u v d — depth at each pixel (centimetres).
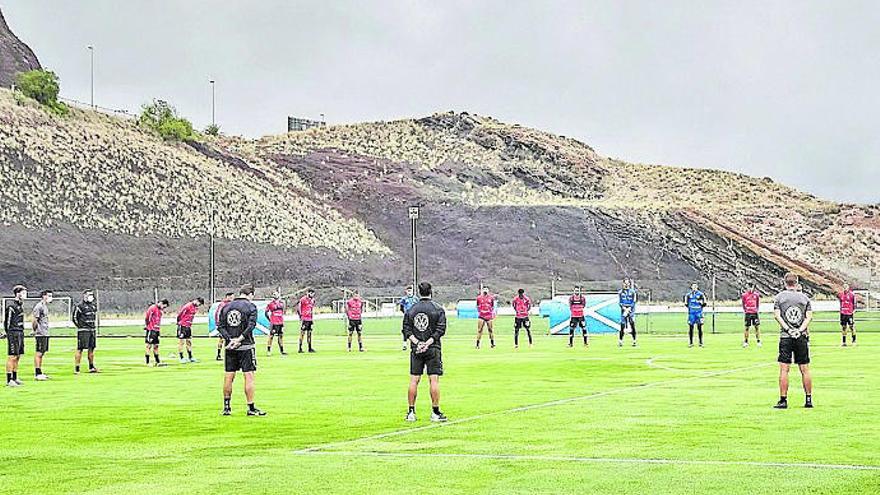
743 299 3897
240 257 10394
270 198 12181
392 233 12456
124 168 10950
